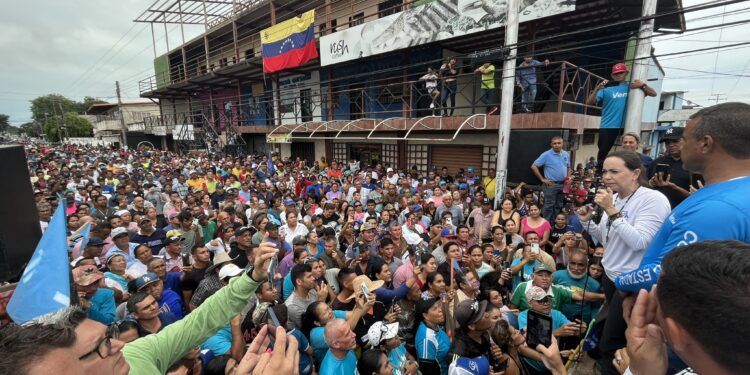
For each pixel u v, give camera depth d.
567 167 6.10
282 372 1.09
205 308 1.59
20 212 2.61
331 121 13.86
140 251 4.81
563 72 7.54
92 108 45.94
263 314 2.68
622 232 2.14
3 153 2.51
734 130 1.34
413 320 4.13
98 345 0.97
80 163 18.50
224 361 2.56
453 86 10.88
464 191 9.05
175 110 29.66
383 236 6.39
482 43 11.88
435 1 9.82
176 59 27.23
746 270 0.71
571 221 5.84
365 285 3.40
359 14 15.38
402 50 11.77
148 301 2.93
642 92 5.35
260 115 21.02
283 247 5.71
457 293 4.22
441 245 5.69
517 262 4.89
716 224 1.25
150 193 9.16
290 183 11.70
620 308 2.05
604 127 5.70
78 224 5.94
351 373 2.84
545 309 3.50
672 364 1.42
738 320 0.65
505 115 7.11
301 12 17.48
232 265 3.72
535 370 3.07
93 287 3.22
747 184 1.29
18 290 1.23
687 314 0.75
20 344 0.81
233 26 18.88
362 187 9.99
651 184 3.36
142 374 1.33
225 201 8.34
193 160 17.97
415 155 13.16
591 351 3.25
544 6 7.77
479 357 2.94
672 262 0.84
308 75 17.75
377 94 14.83
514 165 7.21
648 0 5.23
